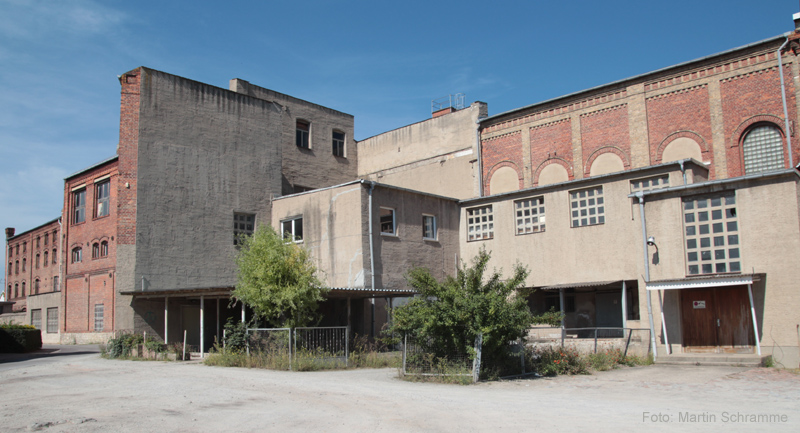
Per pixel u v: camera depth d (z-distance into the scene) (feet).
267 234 68.85
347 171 123.13
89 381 47.93
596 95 94.22
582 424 29.12
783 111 76.18
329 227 85.46
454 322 48.32
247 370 56.34
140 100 87.04
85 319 89.66
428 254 88.17
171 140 89.45
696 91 84.17
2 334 82.43
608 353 61.98
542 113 100.17
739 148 79.71
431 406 34.81
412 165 115.96
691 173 71.56
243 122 99.09
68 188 98.68
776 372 51.67
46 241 174.40
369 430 27.99
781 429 28.02
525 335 51.16
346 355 61.57
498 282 51.55
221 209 93.71
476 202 91.71
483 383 46.57
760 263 59.57
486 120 106.63
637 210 72.49
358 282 79.46
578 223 79.82
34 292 179.32
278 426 29.01
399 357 63.00
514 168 102.53
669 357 62.28
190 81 93.09
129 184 84.48
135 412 32.89
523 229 85.56
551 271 81.20
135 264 82.84
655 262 66.18
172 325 84.84
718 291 62.64
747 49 79.66
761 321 59.00
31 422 30.04
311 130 117.19
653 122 87.86
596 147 93.45
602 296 81.87
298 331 60.23
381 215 84.89
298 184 112.47
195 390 41.88
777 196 59.36
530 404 35.68
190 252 88.89
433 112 119.75
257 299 63.52
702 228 63.77
